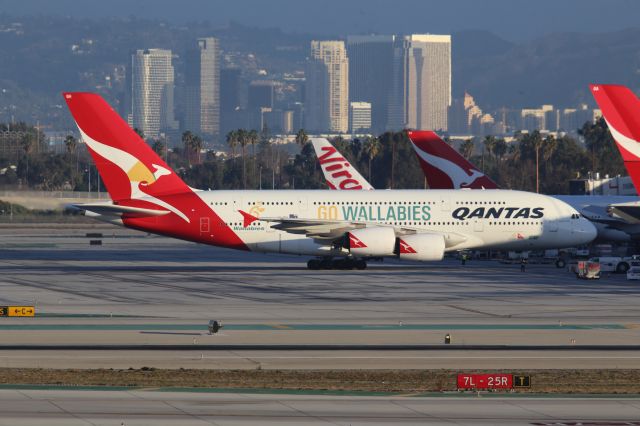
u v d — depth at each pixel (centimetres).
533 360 16325
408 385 14388
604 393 13900
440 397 13625
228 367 15675
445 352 16988
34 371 15150
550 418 12525
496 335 18725
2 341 17862
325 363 16025
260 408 12888
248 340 18112
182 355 16625
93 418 12275
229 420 12256
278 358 16412
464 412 12788
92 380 14500
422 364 15975
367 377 14938
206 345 17562
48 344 17588
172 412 12631
